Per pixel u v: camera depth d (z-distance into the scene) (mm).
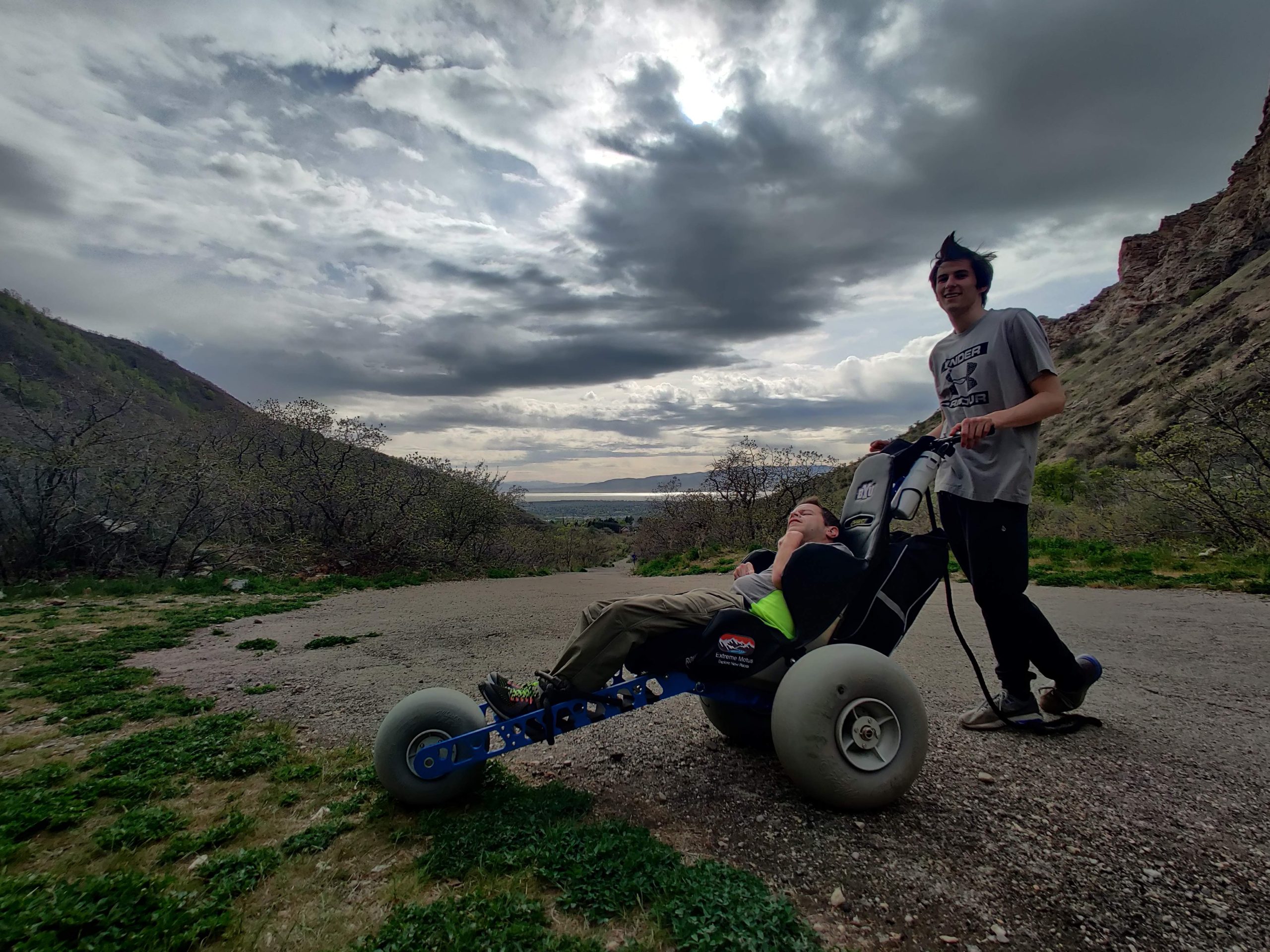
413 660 5762
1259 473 9664
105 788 2830
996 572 3070
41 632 7125
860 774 2316
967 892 1896
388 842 2328
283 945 1731
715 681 2686
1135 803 2422
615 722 3664
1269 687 3977
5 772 3172
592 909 1826
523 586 14328
